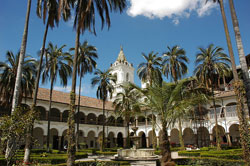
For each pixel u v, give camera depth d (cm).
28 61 2323
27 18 1362
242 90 1032
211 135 2886
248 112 1123
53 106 3203
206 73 2323
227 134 2744
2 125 930
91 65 2753
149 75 2600
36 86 1473
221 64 2259
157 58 2667
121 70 5128
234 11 1209
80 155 2084
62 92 3600
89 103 3784
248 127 990
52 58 2420
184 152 2092
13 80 2211
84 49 2728
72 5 1319
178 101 1331
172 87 1372
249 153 956
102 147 2889
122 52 5500
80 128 3472
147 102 1416
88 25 1327
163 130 1270
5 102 2186
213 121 2903
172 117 1318
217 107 3197
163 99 1293
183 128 3228
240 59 1135
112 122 3919
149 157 1644
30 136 1254
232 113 2736
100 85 3114
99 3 1316
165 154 1210
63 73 2488
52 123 3116
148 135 3772
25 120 1016
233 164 1220
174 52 2619
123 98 2853
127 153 1727
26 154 1230
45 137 2975
